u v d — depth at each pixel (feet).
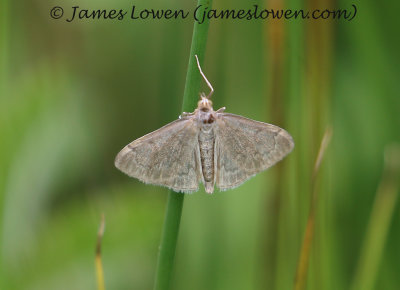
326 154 1.08
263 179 1.10
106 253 1.07
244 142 1.08
